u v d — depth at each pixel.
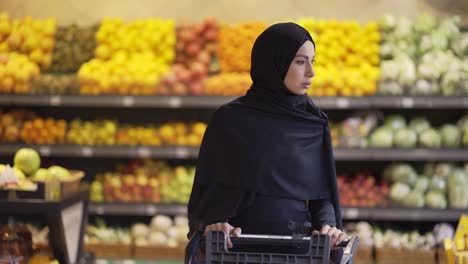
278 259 2.67
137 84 7.18
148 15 8.02
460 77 7.01
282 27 3.16
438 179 7.23
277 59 3.14
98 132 7.34
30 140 7.37
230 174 3.16
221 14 7.96
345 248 2.77
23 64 7.50
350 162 7.72
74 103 7.21
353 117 7.36
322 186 3.27
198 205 3.26
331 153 3.29
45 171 5.13
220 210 3.15
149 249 7.32
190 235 3.26
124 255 7.33
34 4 8.05
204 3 7.97
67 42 7.70
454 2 7.79
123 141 7.34
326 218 3.19
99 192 7.39
